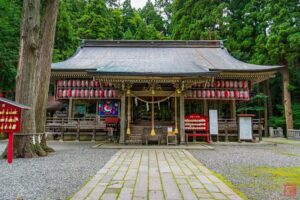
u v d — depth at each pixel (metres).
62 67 14.38
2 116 6.47
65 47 24.22
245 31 22.06
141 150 9.62
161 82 11.81
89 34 27.08
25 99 7.59
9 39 15.94
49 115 20.98
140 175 4.93
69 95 15.10
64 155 8.04
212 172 5.37
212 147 10.61
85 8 30.17
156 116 14.83
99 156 7.82
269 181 4.65
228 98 14.95
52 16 9.35
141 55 17.59
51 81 16.12
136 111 14.89
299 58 19.84
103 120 15.29
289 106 19.61
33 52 7.75
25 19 7.67
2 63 14.98
